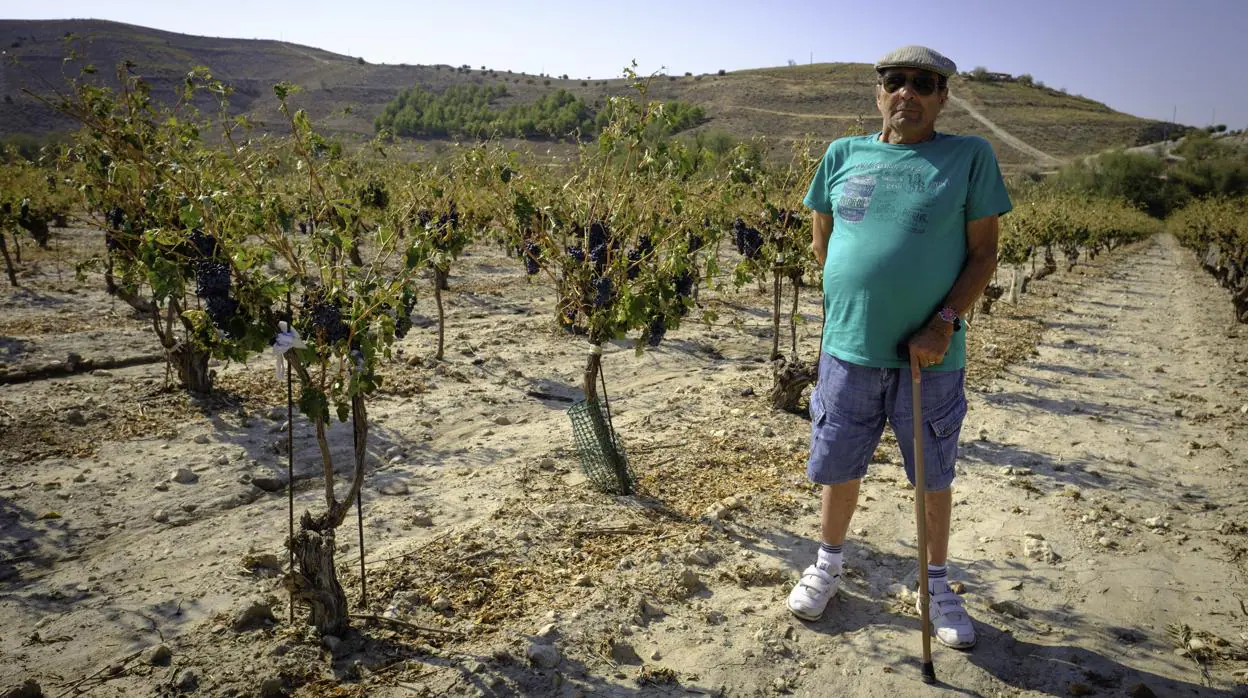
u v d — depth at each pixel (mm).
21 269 13250
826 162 3408
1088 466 5742
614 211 5008
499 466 5465
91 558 4109
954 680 3102
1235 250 20406
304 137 3691
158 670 3086
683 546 4160
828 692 3033
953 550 4277
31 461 5254
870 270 3086
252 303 3068
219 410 6406
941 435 3188
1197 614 3641
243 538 4348
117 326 9336
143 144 4535
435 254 3506
